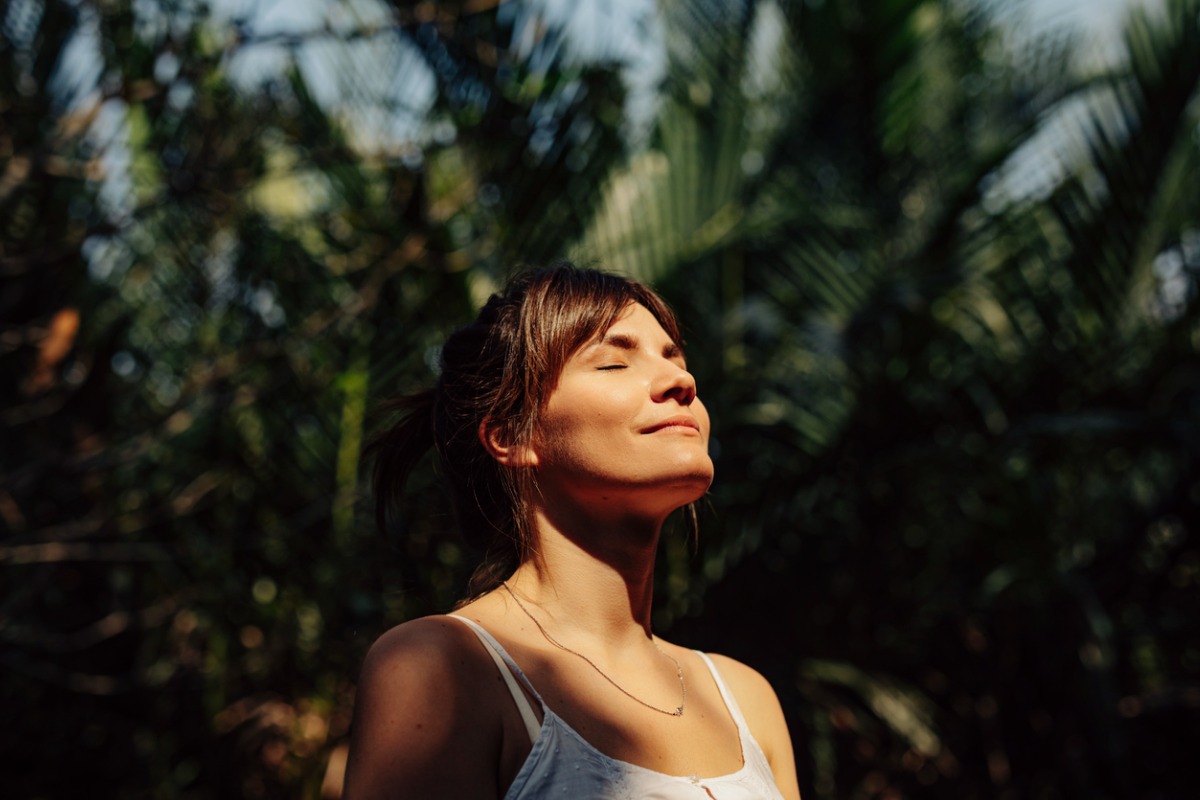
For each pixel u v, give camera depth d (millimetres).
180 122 3650
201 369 3920
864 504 4402
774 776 1513
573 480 1403
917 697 4551
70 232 3818
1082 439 4625
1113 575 4863
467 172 3791
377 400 3855
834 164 4672
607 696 1313
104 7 3271
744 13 4379
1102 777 4621
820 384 4293
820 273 4418
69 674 4309
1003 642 4691
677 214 4004
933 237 4387
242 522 4199
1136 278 4363
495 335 1530
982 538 4504
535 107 3770
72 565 4410
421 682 1203
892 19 4512
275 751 4461
